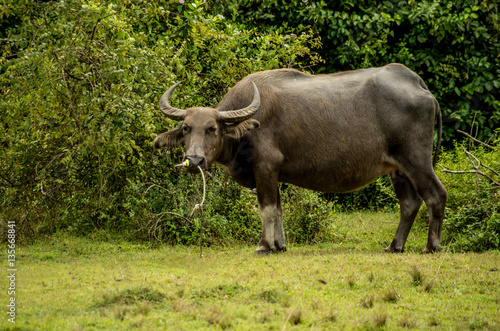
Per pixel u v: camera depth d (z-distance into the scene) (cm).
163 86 2353
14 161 2256
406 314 1247
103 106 2123
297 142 2059
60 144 2316
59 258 1991
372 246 2336
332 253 2098
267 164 2034
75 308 1262
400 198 2197
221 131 1991
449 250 2142
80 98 2108
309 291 1434
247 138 2052
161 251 2170
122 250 2194
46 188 2420
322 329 1141
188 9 2788
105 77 2106
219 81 2741
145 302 1302
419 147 2070
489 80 3356
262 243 2077
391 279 1581
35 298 1352
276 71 2170
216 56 2688
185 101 2481
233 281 1517
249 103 2080
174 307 1262
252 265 1784
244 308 1270
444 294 1447
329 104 2073
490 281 1558
